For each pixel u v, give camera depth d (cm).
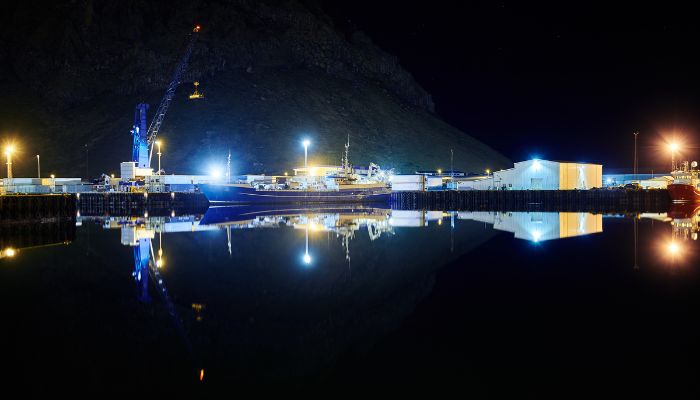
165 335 2127
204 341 2041
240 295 2780
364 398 1538
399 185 13588
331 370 1722
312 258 3975
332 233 5750
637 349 1864
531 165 12462
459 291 2766
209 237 5441
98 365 1816
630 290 2739
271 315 2392
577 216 8325
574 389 1567
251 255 4162
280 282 3102
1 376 1725
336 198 13362
